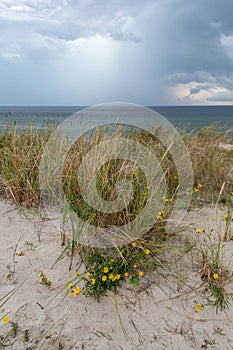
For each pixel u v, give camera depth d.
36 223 2.70
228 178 3.94
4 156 3.46
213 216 2.97
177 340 1.58
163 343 1.56
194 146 4.17
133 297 1.85
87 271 1.96
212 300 1.84
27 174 3.08
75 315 1.70
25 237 2.46
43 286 1.91
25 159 3.18
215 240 2.48
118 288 1.91
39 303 1.77
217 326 1.66
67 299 1.81
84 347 1.53
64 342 1.55
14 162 3.14
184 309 1.77
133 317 1.71
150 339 1.58
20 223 2.70
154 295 1.87
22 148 3.52
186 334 1.61
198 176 3.75
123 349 1.52
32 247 2.32
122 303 1.80
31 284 1.92
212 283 1.94
